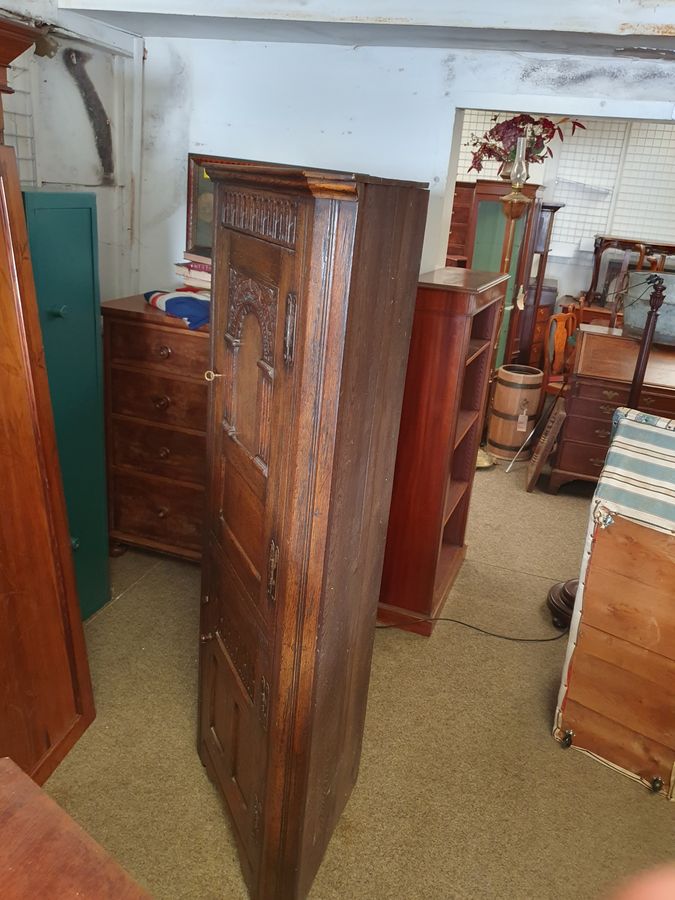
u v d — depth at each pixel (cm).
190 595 264
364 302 110
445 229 272
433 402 232
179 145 278
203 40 262
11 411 159
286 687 128
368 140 256
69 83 241
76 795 176
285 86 259
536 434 473
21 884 59
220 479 158
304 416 112
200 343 246
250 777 149
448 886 161
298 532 119
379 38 227
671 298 346
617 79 225
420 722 212
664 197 633
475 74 237
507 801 186
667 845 177
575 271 670
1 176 151
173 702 210
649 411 369
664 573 179
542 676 238
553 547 334
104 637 237
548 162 653
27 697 172
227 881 158
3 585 160
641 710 191
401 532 250
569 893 161
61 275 202
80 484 228
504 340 495
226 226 142
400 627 259
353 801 182
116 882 60
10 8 204
